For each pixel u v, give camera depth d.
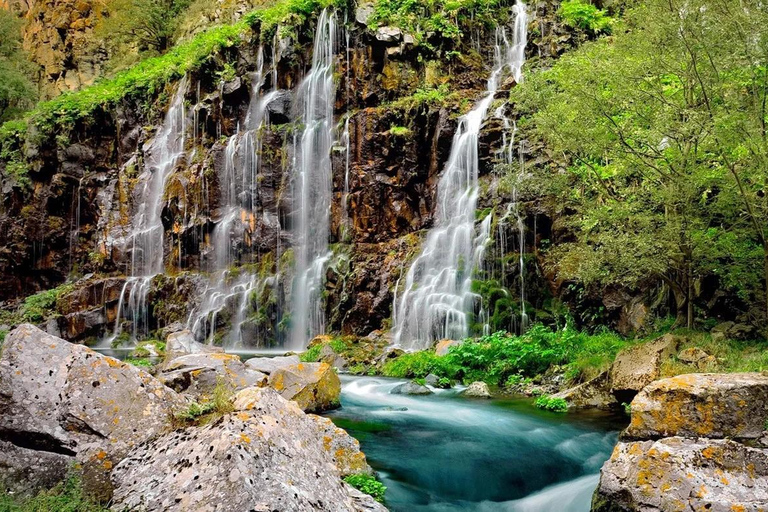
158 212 27.59
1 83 40.53
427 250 20.08
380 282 20.31
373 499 5.60
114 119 31.45
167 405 5.80
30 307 26.67
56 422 5.33
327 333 20.89
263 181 24.34
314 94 25.02
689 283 11.65
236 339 22.52
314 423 6.26
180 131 28.48
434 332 18.09
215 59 27.59
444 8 25.48
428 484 6.96
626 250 10.95
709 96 10.62
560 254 15.73
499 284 17.61
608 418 9.67
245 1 37.56
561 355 12.96
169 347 19.34
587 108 11.48
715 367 9.02
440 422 9.46
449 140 21.55
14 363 5.50
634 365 10.06
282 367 10.39
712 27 9.92
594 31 23.06
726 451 5.84
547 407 10.41
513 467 7.57
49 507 4.58
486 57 25.20
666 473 5.67
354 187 22.41
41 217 30.55
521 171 16.94
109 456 5.23
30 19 49.38
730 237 11.01
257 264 23.77
